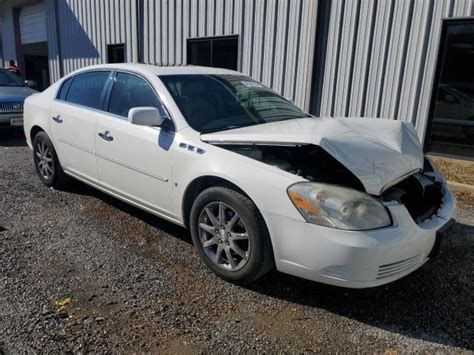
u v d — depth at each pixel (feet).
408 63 21.24
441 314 9.05
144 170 11.82
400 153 10.05
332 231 8.21
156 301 9.19
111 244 11.87
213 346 7.82
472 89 20.26
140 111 10.75
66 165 15.31
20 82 30.04
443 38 20.21
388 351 7.84
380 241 8.16
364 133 10.57
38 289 9.44
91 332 8.05
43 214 13.96
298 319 8.77
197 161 10.28
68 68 46.34
